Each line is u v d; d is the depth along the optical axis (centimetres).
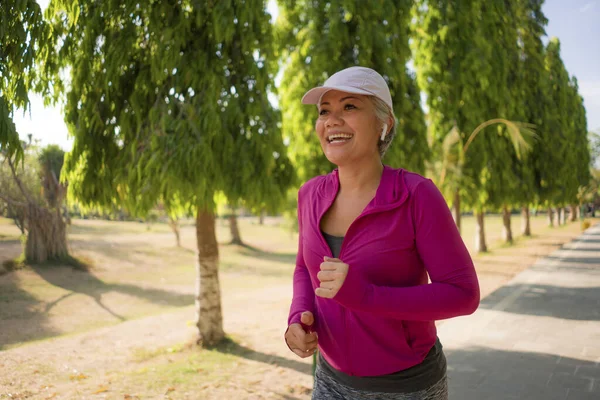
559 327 732
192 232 3772
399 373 147
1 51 327
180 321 949
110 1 509
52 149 1464
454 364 558
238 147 559
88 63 527
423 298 129
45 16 436
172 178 498
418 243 139
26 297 1266
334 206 157
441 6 1300
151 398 476
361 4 819
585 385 476
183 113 530
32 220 1673
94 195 582
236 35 577
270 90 600
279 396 481
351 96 148
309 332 160
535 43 1992
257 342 712
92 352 696
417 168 891
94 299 1305
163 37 529
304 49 869
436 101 1348
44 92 419
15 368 599
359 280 128
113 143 577
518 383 487
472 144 1370
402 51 868
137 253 2248
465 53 1294
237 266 2217
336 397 158
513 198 1733
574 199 2259
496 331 713
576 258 1828
